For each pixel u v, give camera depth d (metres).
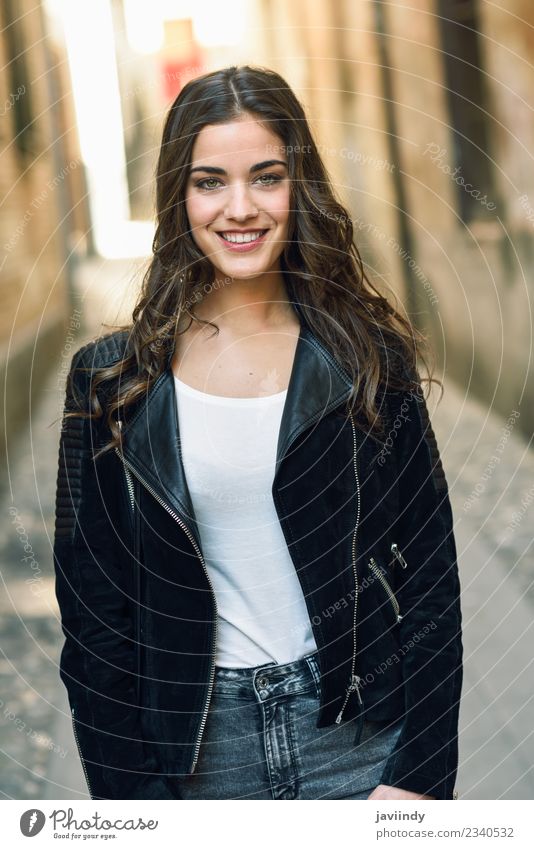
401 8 9.70
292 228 1.58
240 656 1.52
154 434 1.49
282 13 15.47
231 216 1.46
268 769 1.50
